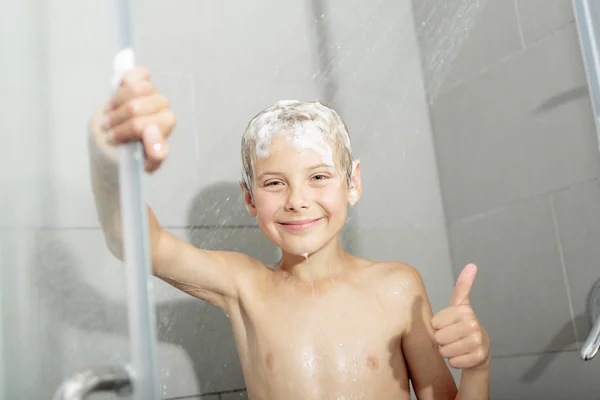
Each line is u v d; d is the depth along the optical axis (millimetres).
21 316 364
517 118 1329
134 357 352
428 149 1517
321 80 1371
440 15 1528
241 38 1284
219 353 1122
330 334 880
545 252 1262
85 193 373
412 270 979
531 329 1284
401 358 910
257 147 902
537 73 1288
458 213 1466
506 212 1349
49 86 380
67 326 360
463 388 792
